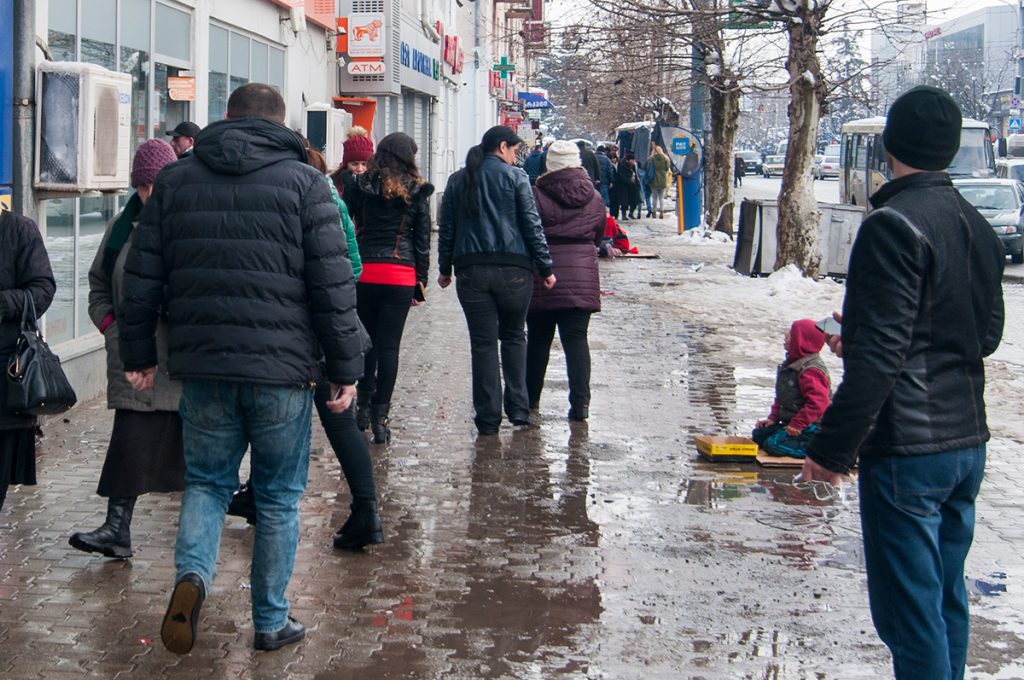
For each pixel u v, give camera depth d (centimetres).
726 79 2758
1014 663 487
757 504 709
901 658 392
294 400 464
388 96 2092
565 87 4372
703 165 3114
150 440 567
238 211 455
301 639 491
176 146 743
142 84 1066
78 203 934
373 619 516
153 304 475
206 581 452
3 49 793
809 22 1891
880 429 389
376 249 803
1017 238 2647
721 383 1102
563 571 584
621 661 479
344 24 1977
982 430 397
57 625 498
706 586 568
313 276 458
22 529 618
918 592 389
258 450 470
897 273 378
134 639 487
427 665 470
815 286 1842
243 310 453
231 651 478
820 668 477
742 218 2127
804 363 809
